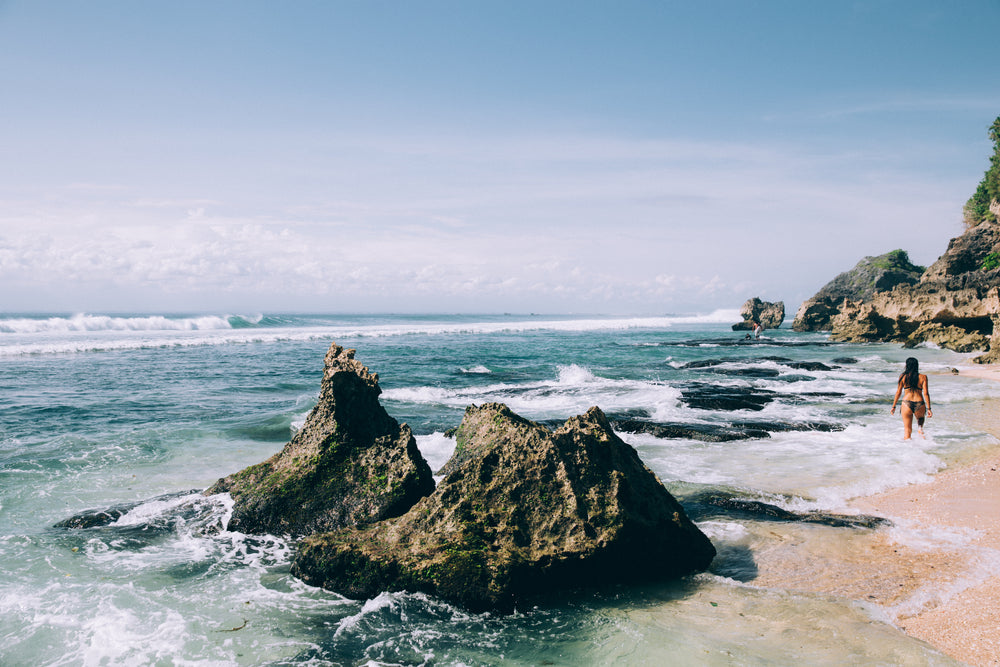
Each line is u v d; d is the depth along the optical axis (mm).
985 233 42469
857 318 49500
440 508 6652
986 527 7555
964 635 4977
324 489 7805
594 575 6312
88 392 19703
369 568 6090
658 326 99188
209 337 47250
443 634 5344
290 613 5730
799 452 12102
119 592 6012
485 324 92562
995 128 48781
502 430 7273
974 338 34219
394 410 17266
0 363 28734
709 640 5086
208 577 6488
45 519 8070
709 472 10641
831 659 4699
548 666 4809
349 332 59781
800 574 6441
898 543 7133
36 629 5254
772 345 46844
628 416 15500
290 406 17641
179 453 11766
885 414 16125
